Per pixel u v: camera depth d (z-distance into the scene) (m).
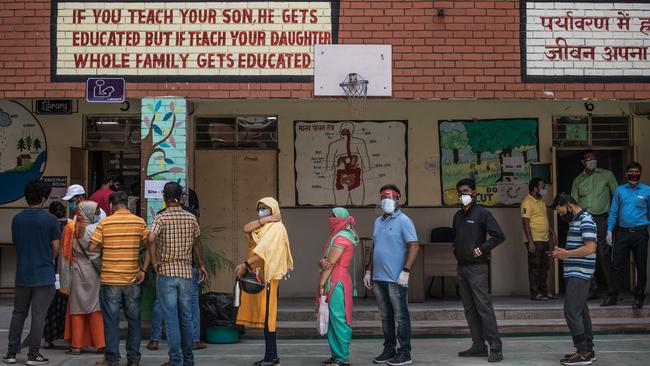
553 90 10.01
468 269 8.42
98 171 12.73
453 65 9.95
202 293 10.17
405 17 9.95
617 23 10.07
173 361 7.67
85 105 12.54
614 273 10.77
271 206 8.18
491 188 12.53
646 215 10.66
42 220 8.18
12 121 12.52
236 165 12.54
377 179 12.52
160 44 9.85
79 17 9.88
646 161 12.46
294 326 10.25
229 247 12.46
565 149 12.58
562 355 8.69
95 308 8.66
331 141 12.54
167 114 9.80
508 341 9.70
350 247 8.17
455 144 12.55
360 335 10.06
